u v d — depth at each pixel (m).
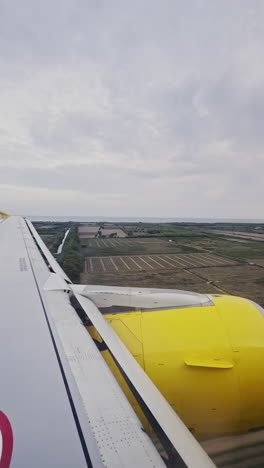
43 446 1.08
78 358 1.73
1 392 1.37
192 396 2.54
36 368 1.58
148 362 2.57
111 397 1.43
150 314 2.95
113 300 3.10
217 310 2.97
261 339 2.73
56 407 1.30
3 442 1.09
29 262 4.48
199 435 2.63
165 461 1.23
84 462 1.02
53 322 2.22
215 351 2.63
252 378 2.60
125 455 1.09
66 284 3.40
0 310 2.43
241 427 2.67
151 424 1.37
